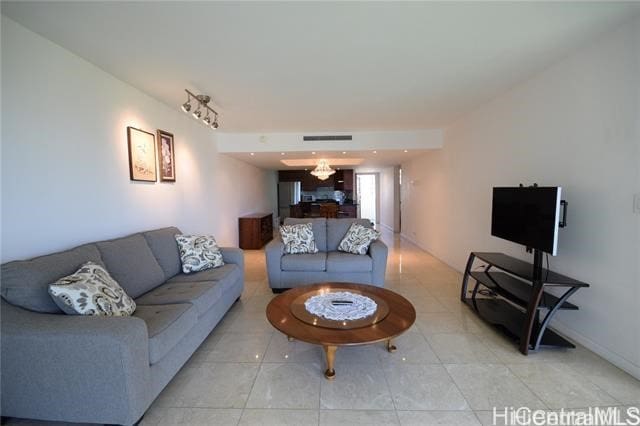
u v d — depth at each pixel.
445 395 1.76
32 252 1.89
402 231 7.82
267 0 1.58
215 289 2.44
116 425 1.45
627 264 1.91
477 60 2.38
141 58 2.28
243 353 2.25
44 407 1.43
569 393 1.76
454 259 4.50
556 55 2.31
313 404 1.70
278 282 3.47
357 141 4.93
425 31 1.94
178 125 3.71
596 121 2.11
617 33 1.94
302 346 2.34
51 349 1.38
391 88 2.98
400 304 2.23
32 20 1.76
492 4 1.66
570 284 2.07
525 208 2.43
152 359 1.57
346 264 3.36
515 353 2.20
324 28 1.88
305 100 3.30
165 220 3.42
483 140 3.60
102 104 2.48
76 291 1.57
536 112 2.71
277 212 9.93
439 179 5.05
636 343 1.87
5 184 1.74
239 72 2.55
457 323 2.69
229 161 5.57
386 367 2.04
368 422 1.56
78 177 2.24
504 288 2.58
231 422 1.57
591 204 2.16
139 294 2.26
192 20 1.77
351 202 9.92
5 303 1.53
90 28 1.85
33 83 1.90
